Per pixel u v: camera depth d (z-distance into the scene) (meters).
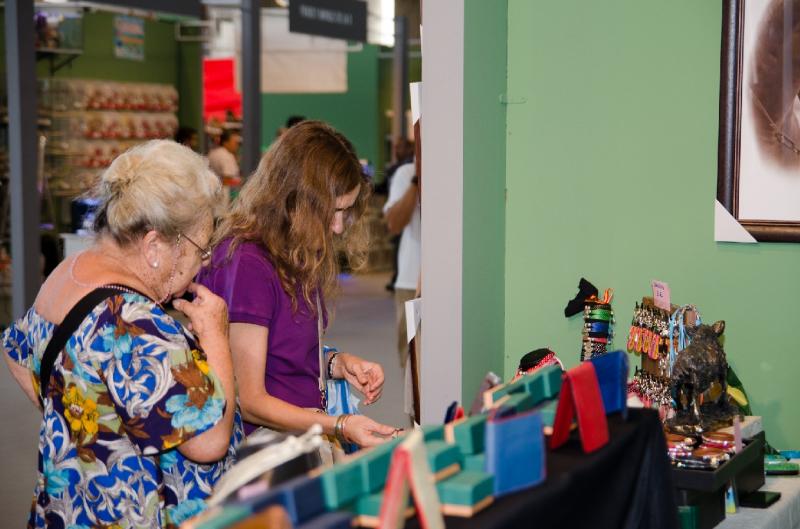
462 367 2.92
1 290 8.95
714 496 2.39
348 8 9.76
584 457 1.73
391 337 9.22
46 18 10.85
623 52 3.08
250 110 9.56
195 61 13.85
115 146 11.26
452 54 2.82
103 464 1.90
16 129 7.61
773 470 2.80
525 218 3.24
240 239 2.35
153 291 1.99
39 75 11.36
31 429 5.94
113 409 1.89
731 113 2.94
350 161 2.43
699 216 3.02
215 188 2.00
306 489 1.24
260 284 2.33
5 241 8.97
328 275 2.46
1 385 6.98
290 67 17.39
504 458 1.49
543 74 3.18
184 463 1.98
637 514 1.97
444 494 1.41
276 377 2.40
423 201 2.91
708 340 2.58
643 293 3.11
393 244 12.09
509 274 3.27
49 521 1.95
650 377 2.83
